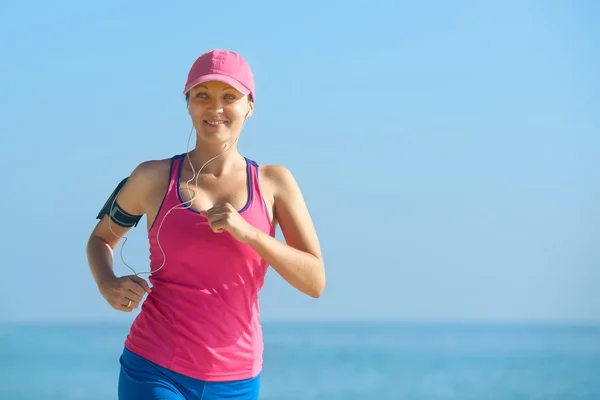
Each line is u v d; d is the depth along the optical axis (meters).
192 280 4.95
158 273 5.08
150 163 5.20
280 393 46.19
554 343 78.81
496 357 63.75
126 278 4.99
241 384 5.02
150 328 4.97
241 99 5.07
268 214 5.16
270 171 5.30
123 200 5.23
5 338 73.75
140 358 4.95
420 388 49.09
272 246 4.88
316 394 45.84
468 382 51.91
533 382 51.22
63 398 39.62
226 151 5.11
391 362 59.94
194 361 4.89
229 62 5.05
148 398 4.82
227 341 4.95
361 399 44.75
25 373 49.38
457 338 85.00
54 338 73.38
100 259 5.31
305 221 5.29
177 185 5.08
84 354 59.16
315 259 5.19
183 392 4.89
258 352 5.12
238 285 4.98
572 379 52.31
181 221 4.96
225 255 4.93
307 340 80.75
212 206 5.05
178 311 4.91
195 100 5.04
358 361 60.03
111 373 49.53
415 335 89.75
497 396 45.50
